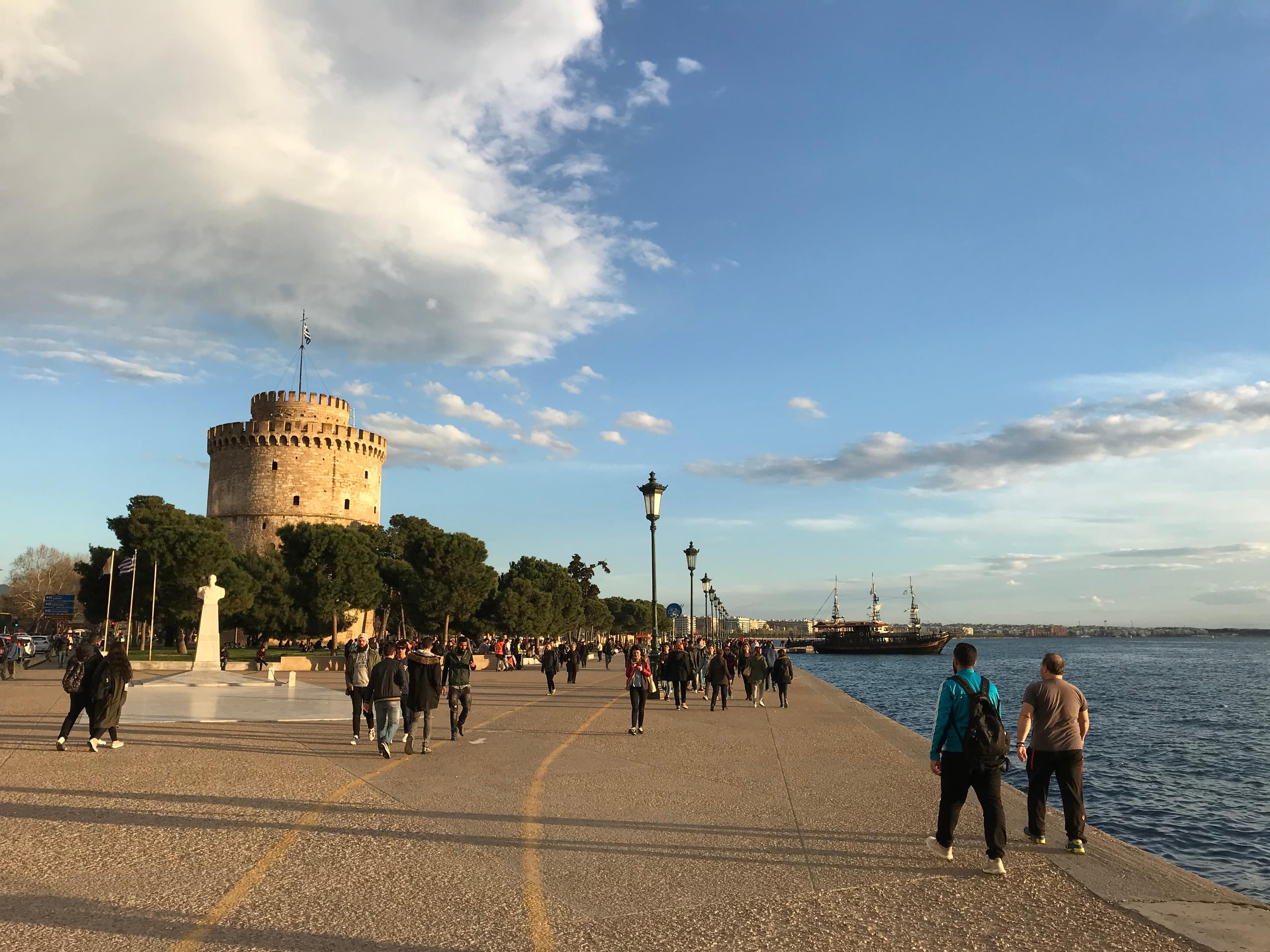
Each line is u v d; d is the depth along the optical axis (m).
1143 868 8.22
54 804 10.28
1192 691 69.62
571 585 104.94
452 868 7.83
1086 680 88.69
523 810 10.38
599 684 37.88
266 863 7.91
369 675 16.58
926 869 8.02
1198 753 32.09
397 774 13.01
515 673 50.59
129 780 11.99
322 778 12.40
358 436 109.31
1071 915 6.75
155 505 74.44
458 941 6.04
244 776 12.51
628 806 10.68
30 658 57.66
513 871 7.75
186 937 6.02
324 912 6.59
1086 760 30.19
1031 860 8.41
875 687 72.31
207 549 66.88
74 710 14.95
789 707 25.91
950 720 8.23
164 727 18.81
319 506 105.12
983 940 6.20
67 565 137.38
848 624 172.62
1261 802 22.36
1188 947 6.09
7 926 6.14
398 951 5.84
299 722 20.20
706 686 32.06
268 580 75.94
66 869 7.59
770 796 11.41
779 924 6.48
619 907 6.81
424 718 15.28
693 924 6.45
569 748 16.16
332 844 8.62
